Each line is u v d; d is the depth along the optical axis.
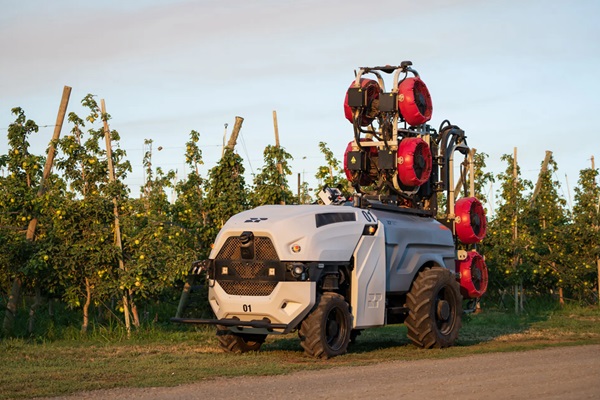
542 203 26.20
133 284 15.26
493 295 25.34
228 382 9.85
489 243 23.64
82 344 14.34
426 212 15.23
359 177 15.34
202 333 15.95
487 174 25.42
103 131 15.91
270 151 19.00
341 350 12.69
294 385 9.50
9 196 15.22
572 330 17.48
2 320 16.48
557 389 8.95
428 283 14.03
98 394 9.05
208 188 18.55
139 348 13.80
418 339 13.86
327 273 12.69
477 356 12.48
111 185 15.55
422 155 15.02
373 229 13.28
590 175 26.16
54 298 17.19
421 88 15.14
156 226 15.98
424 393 8.77
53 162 15.99
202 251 17.72
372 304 13.25
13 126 15.72
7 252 15.00
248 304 12.38
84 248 15.21
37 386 9.62
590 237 25.17
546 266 25.11
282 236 12.28
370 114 15.34
